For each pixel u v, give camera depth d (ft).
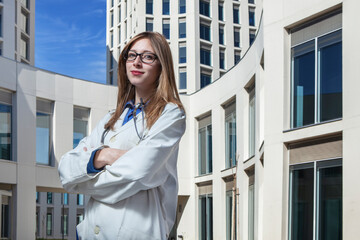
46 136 79.30
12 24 140.26
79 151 6.73
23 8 171.73
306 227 46.80
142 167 6.32
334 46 45.34
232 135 77.97
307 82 48.19
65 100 80.94
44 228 207.31
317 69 46.91
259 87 60.85
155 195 6.74
